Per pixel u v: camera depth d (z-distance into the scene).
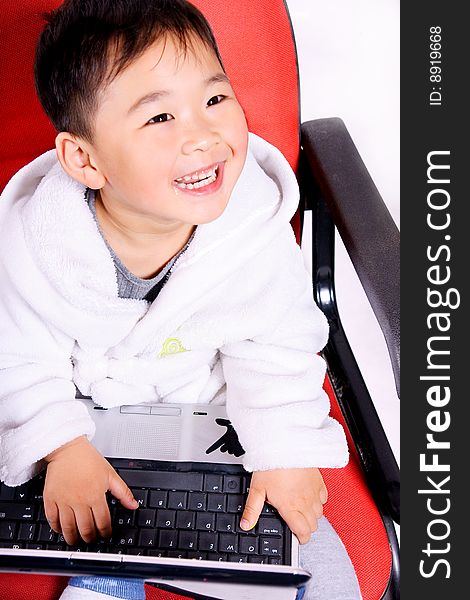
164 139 0.82
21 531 0.89
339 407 1.09
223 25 1.02
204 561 0.71
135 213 0.91
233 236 0.97
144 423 0.96
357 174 1.02
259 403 0.97
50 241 0.93
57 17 0.86
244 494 0.90
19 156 1.09
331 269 1.16
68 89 0.85
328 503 0.99
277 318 1.00
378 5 1.99
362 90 1.88
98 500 0.89
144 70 0.80
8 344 0.98
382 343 1.64
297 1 2.00
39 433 0.93
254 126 1.08
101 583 0.90
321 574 0.92
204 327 0.99
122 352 1.01
